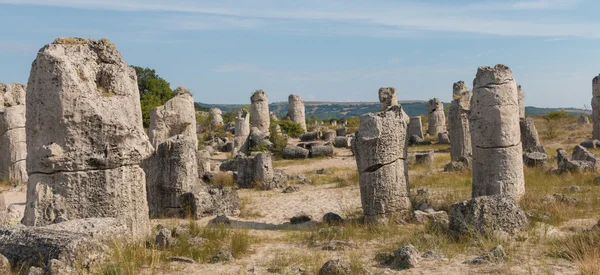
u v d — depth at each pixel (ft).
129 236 25.38
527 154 62.18
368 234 33.14
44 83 25.44
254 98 121.90
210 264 25.72
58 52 25.61
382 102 89.92
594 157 56.85
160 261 25.29
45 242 21.65
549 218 33.01
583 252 23.48
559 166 56.80
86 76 26.02
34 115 25.63
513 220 28.91
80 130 25.59
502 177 38.42
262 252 28.84
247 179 61.98
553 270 22.11
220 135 130.72
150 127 53.98
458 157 69.46
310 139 125.80
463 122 71.87
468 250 26.43
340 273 22.62
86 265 21.33
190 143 44.93
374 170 37.29
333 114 510.58
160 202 44.14
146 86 181.37
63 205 25.46
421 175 61.26
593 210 36.01
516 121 39.06
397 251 24.95
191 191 43.75
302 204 48.55
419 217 36.55
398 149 37.47
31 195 25.71
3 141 62.54
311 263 25.50
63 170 25.52
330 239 31.81
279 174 63.21
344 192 54.13
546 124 132.87
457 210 29.27
